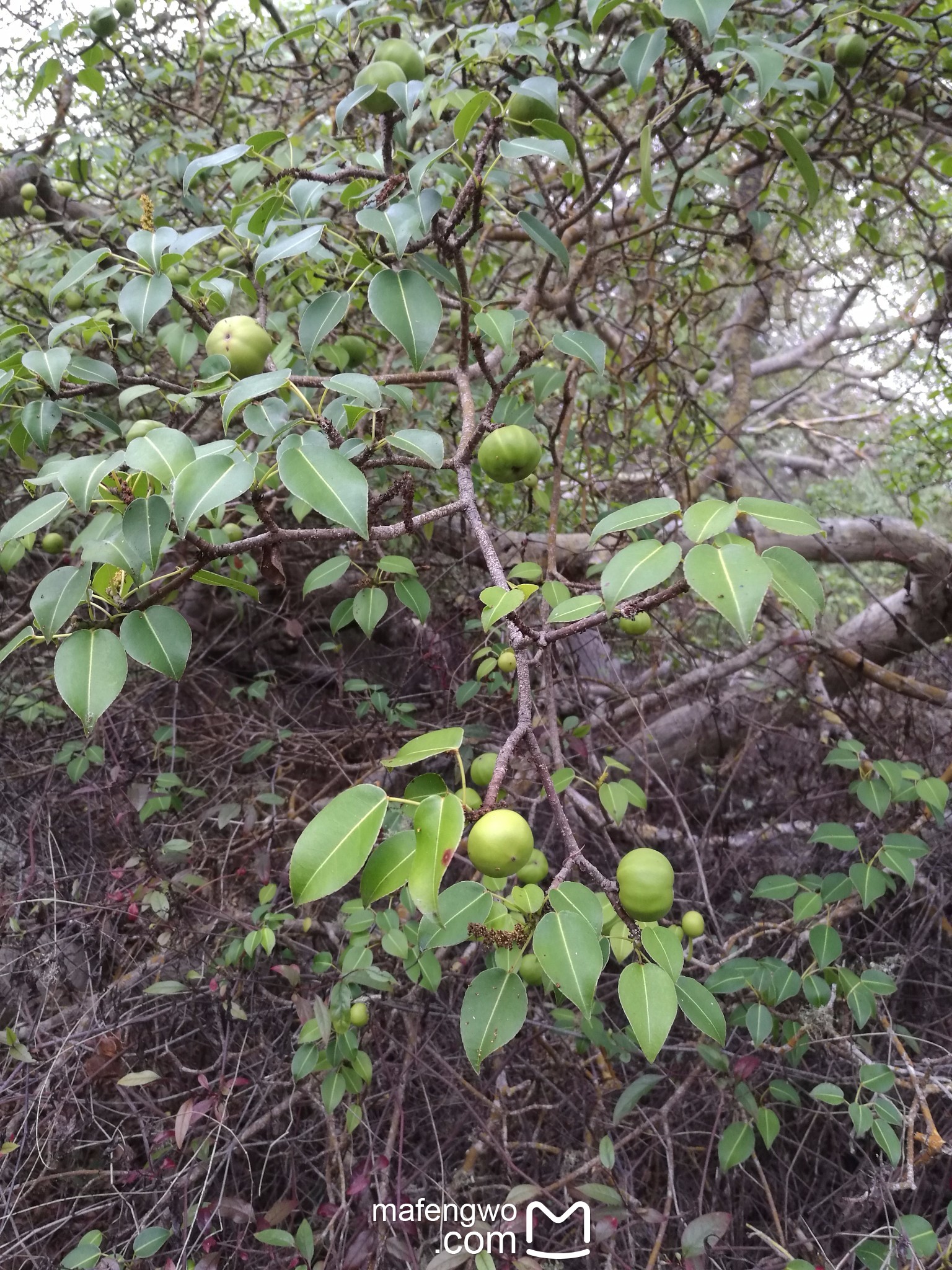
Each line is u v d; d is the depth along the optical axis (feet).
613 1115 8.82
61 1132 8.65
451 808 3.97
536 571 8.93
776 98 11.00
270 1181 9.52
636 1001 4.57
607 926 6.39
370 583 8.60
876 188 14.26
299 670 14.84
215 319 8.64
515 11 9.91
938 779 9.61
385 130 6.75
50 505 4.87
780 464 29.50
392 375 7.02
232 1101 9.20
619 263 13.96
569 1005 8.96
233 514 10.21
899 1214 7.49
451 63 8.74
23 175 12.76
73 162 13.76
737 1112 9.00
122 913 9.73
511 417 8.80
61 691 4.64
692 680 13.29
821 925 8.94
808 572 4.31
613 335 15.26
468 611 12.93
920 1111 8.80
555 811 4.68
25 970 9.43
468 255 12.65
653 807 14.14
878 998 10.07
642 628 7.70
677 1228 9.36
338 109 6.56
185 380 10.96
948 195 18.80
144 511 4.59
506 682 10.77
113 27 11.06
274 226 7.89
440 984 9.67
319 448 4.71
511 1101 9.82
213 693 14.44
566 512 14.90
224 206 12.55
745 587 3.92
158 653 4.86
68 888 10.59
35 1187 8.49
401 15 9.04
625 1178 8.95
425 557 13.79
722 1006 9.78
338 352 9.26
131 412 12.85
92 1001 9.09
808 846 13.02
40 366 6.15
